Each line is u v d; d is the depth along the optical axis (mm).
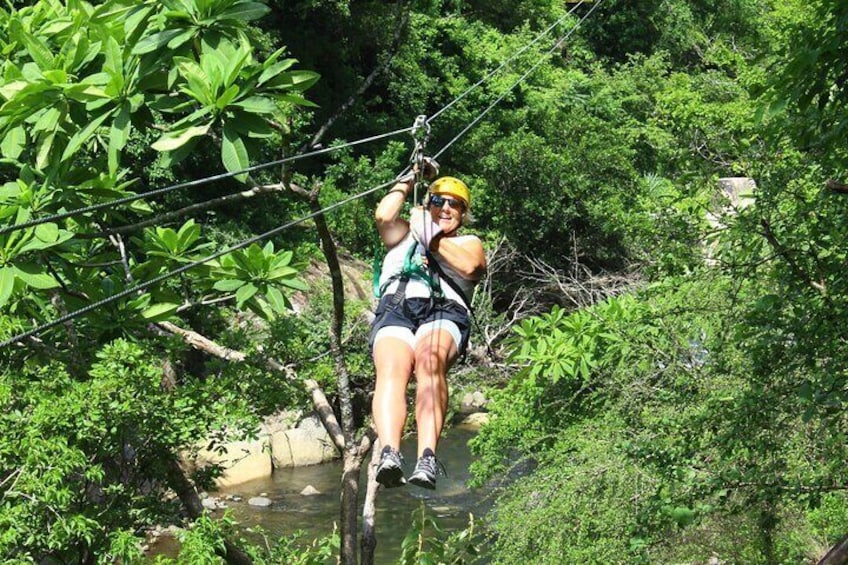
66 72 7453
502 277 30750
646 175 31109
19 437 7449
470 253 5305
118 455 8664
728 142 7898
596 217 30062
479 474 12688
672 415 9570
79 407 7613
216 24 7227
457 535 8211
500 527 10586
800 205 7258
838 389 6352
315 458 22375
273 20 28781
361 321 17047
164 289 8805
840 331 6680
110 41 7125
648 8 41812
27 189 7664
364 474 20641
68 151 7016
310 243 26547
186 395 8609
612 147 31953
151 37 7121
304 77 7156
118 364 7945
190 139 6996
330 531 18031
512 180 30938
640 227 8547
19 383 7914
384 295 5309
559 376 11125
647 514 7387
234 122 6941
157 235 8617
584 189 30609
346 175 30453
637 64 38469
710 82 25844
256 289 7988
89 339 9391
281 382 9188
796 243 7211
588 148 32062
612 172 31531
